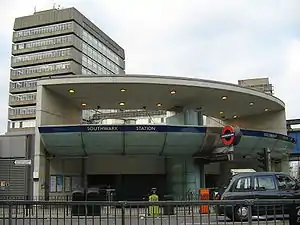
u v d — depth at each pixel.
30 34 106.75
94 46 113.44
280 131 38.22
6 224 8.95
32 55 105.81
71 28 103.56
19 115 103.88
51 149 27.03
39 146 26.75
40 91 27.44
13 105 104.94
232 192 15.02
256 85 78.81
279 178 15.23
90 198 26.14
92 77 27.12
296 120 55.06
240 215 8.86
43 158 27.02
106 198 26.56
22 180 26.92
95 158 31.16
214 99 32.59
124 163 31.28
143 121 74.81
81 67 105.44
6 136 28.00
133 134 26.09
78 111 35.06
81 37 106.94
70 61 102.31
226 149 27.72
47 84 27.42
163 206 8.73
